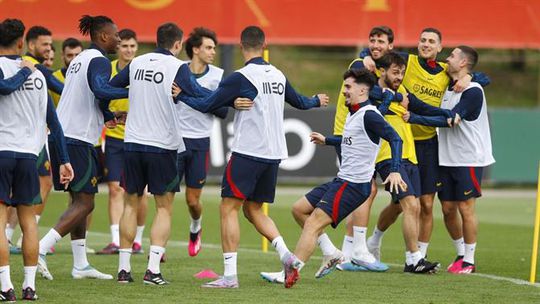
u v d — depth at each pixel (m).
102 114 36.25
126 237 34.69
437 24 76.38
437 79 40.31
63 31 73.62
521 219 63.88
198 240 43.41
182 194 73.94
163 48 34.19
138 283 34.66
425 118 38.28
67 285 34.09
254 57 33.62
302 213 36.06
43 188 42.16
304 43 75.56
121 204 44.69
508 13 76.75
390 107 39.09
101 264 40.44
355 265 39.59
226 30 74.88
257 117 33.31
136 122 34.00
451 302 31.89
